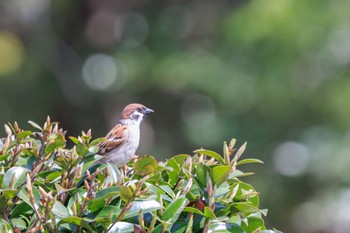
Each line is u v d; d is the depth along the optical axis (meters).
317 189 16.27
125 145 6.42
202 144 16.95
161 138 18.70
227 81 16.66
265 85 16.31
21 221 3.78
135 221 3.77
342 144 15.79
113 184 3.98
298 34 16.03
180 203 3.75
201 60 17.33
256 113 16.73
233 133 16.70
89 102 19.77
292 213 16.44
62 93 19.81
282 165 16.42
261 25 16.22
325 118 16.41
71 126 19.94
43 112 19.64
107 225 3.60
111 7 20.42
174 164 4.30
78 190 3.93
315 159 15.88
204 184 3.96
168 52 18.62
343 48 16.03
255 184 16.38
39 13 20.27
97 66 19.80
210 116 17.20
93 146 4.23
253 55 16.66
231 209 3.95
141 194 3.58
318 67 16.25
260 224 4.09
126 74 18.69
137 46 19.28
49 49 20.19
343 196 15.75
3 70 19.41
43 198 3.63
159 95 18.97
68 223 3.68
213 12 19.17
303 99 16.23
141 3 20.08
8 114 18.98
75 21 20.62
